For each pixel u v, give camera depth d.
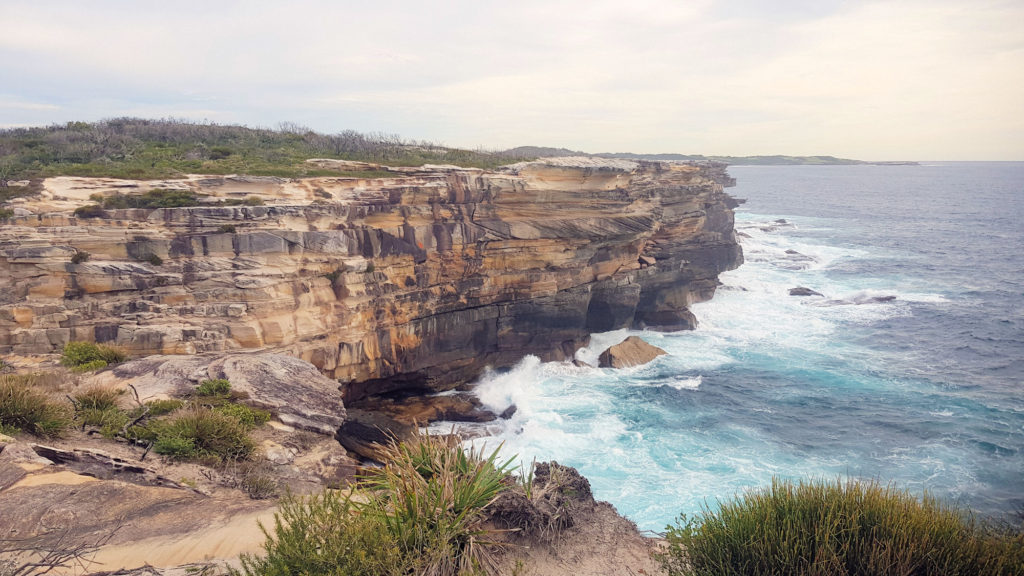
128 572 7.58
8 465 10.45
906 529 7.43
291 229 27.45
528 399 33.28
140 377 18.61
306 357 27.56
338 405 19.48
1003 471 25.22
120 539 8.56
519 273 36.66
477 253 34.72
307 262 27.92
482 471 8.91
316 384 20.28
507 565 8.33
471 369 36.03
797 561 7.24
